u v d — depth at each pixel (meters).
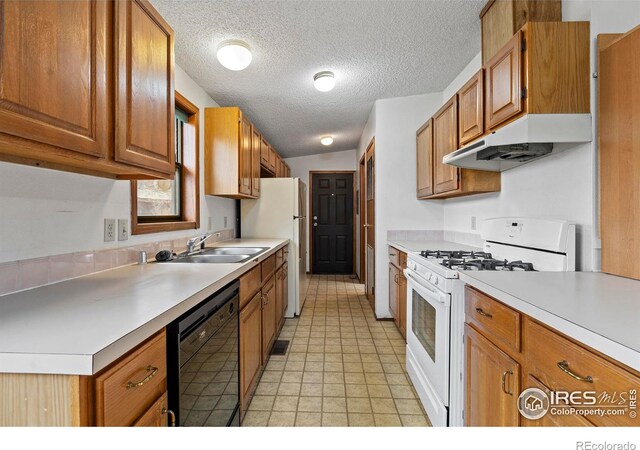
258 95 2.94
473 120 1.92
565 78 1.40
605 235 1.32
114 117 1.06
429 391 1.75
